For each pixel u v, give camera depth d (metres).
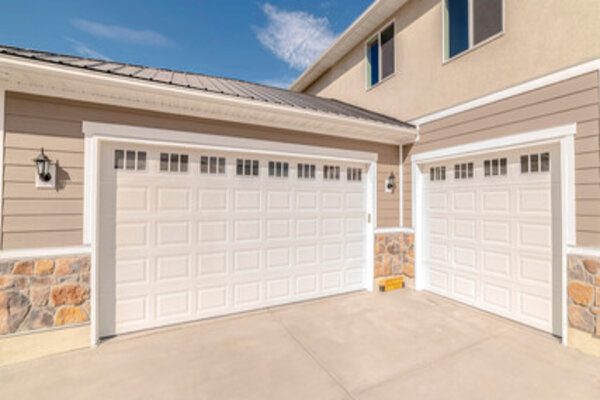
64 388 2.90
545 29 4.04
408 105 6.36
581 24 3.68
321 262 5.60
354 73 8.41
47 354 3.51
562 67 3.85
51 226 3.53
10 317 3.35
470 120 5.05
